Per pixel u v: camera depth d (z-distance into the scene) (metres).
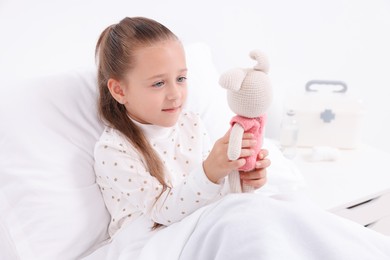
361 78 1.64
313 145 1.35
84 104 0.92
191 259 0.69
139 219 0.85
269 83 0.62
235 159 0.65
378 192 1.09
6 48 1.00
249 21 1.34
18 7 0.98
